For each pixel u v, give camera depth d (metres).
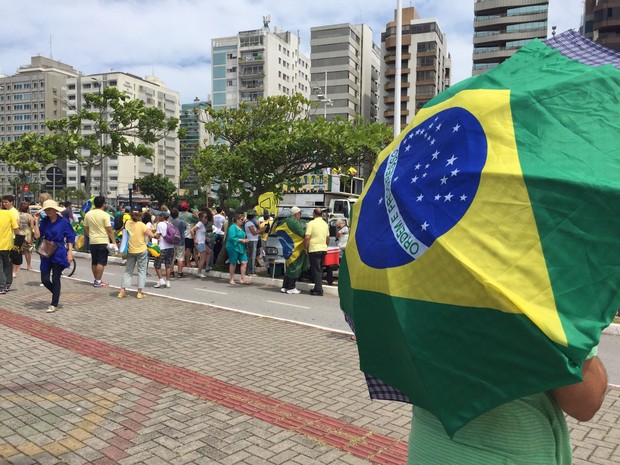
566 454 1.59
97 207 11.92
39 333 7.33
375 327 1.56
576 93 1.39
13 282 12.22
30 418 4.36
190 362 6.10
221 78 118.31
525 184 1.29
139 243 10.50
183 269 15.57
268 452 3.81
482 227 1.31
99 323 8.12
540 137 1.35
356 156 13.83
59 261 8.85
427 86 91.56
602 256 1.21
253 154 14.02
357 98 112.00
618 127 1.33
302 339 7.39
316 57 106.88
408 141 1.73
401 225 1.51
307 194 23.45
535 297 1.22
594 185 1.20
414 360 1.38
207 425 4.27
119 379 5.41
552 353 1.18
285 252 12.02
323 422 4.38
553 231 1.24
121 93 30.52
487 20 99.69
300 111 15.43
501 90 1.50
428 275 1.37
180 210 15.66
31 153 35.72
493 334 1.26
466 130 1.47
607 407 4.95
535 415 1.50
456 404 1.33
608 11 68.56
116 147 31.11
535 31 96.50
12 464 3.55
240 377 5.57
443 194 1.42
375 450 3.88
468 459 1.51
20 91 138.50
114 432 4.11
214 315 9.05
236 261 13.28
